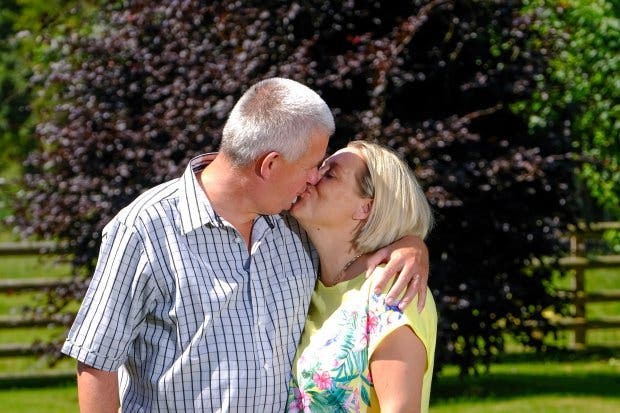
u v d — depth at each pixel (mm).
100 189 10211
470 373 12570
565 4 12484
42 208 10625
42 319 11758
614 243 14867
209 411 3803
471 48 10547
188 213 3844
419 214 4129
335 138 9445
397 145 9328
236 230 3912
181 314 3789
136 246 3803
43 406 10938
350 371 3965
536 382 12031
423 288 3986
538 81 10711
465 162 9930
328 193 4086
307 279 4082
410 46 10328
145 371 3861
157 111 9977
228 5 9883
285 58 9766
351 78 9844
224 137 3912
